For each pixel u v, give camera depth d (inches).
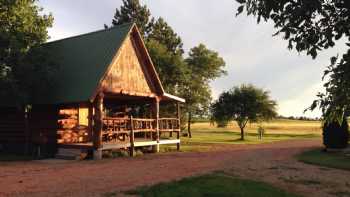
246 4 220.1
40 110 988.6
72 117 987.3
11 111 1008.2
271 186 469.7
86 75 919.0
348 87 205.2
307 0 196.9
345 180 530.6
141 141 983.0
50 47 1098.1
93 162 755.4
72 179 512.7
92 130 906.1
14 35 876.0
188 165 674.8
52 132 949.8
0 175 553.9
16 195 406.3
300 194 437.7
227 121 1993.1
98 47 991.0
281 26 211.0
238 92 1936.5
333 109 209.6
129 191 417.7
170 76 1744.6
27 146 948.0
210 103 2108.8
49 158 856.3
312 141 1558.8
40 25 949.2
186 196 397.1
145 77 1034.1
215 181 477.4
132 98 1097.4
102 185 464.8
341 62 201.6
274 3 208.5
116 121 983.0
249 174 568.7
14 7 903.1
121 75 954.1
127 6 2231.8
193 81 2027.6
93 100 858.8
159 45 1771.7
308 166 668.1
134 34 1000.9
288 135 2378.2
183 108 1952.5
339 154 892.6
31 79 869.2
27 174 565.0
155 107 1058.7
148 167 648.4
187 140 1616.6
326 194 441.7
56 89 932.0
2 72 839.1
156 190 422.9
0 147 997.8
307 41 206.2
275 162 725.3
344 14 199.5
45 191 427.2
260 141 1638.8
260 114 1943.9
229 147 1192.8
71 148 879.7
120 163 724.0
